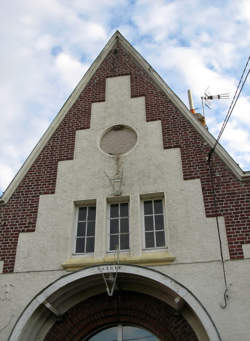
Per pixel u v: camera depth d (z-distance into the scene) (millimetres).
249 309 8562
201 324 8695
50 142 12398
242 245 9398
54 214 10836
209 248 9516
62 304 9719
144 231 10328
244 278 8953
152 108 12477
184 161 11086
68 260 9977
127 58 14055
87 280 9508
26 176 11797
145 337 9438
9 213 11117
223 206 10094
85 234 10617
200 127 11664
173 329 9047
